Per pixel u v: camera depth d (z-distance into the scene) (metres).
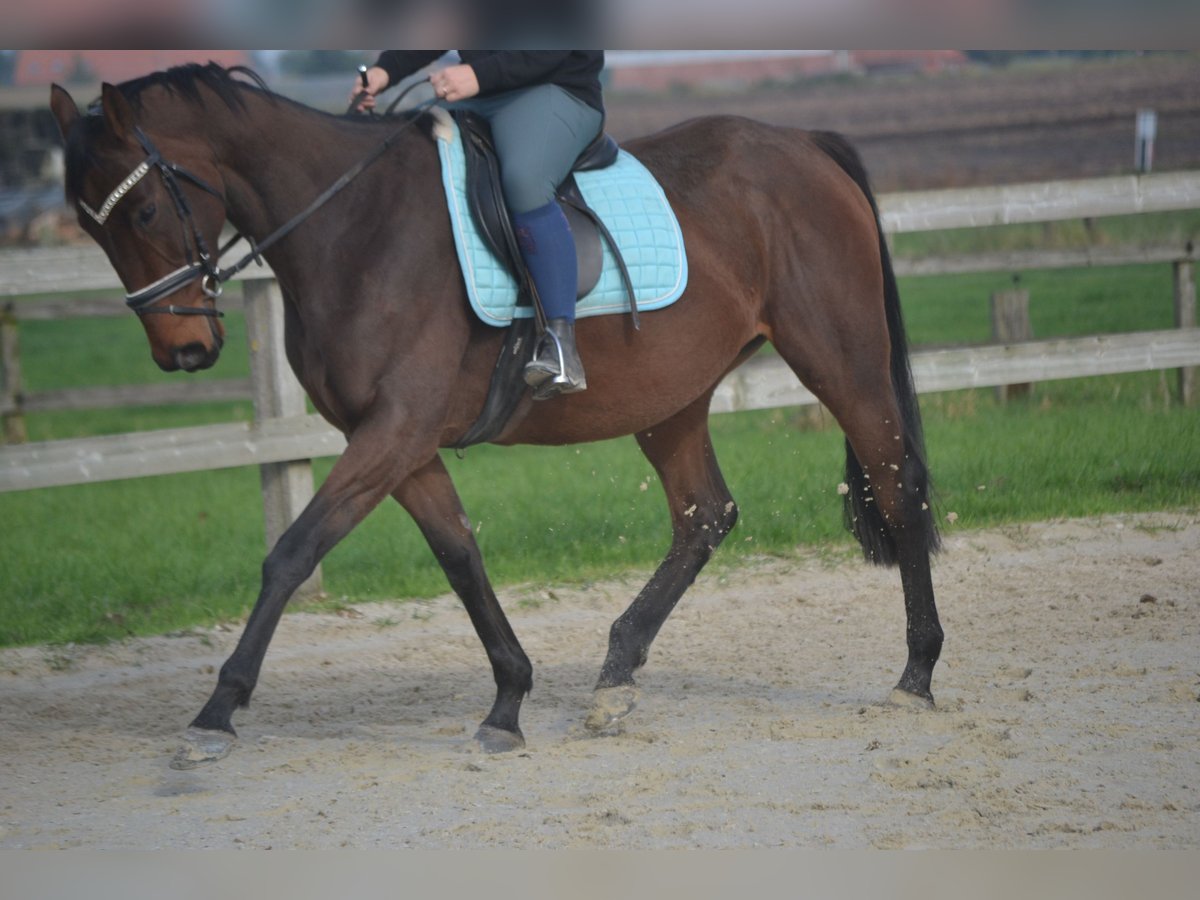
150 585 12.02
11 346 19.66
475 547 7.75
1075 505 13.06
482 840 6.29
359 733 8.23
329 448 11.38
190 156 7.04
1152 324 22.77
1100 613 10.05
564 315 7.34
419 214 7.32
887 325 8.76
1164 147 46.66
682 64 93.12
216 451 11.13
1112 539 12.09
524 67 7.43
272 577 6.81
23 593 11.97
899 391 8.69
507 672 7.82
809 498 13.51
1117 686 8.31
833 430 17.64
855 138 56.44
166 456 11.02
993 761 7.09
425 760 7.55
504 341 7.48
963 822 6.30
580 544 12.54
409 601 11.41
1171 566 11.17
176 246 6.99
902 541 8.45
